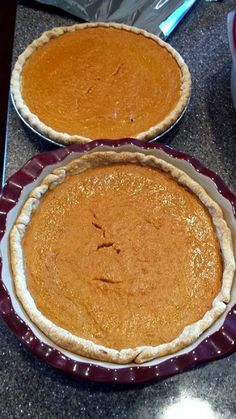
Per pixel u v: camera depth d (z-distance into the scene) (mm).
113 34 644
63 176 492
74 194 491
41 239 465
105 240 466
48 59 616
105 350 404
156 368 396
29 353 459
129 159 505
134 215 482
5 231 454
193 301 441
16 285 428
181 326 429
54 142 548
